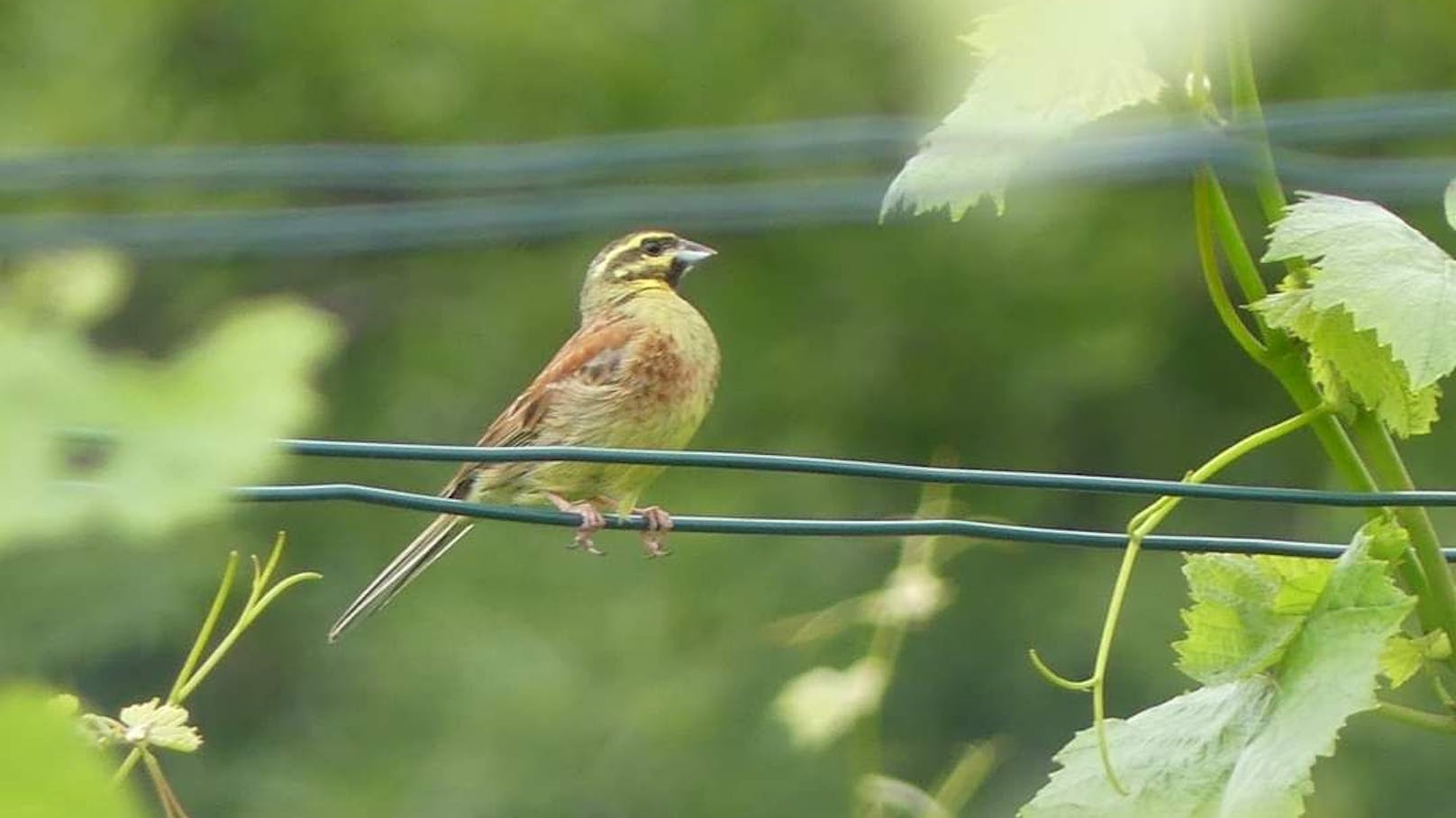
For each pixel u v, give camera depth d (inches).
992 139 143.8
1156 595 619.2
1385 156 705.0
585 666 613.0
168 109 721.6
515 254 719.1
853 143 376.2
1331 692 142.2
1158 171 368.8
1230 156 180.4
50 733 46.5
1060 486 170.9
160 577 594.2
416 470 681.6
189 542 603.8
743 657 609.6
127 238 429.1
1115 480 169.6
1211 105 161.9
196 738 164.9
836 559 632.4
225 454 46.4
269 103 732.7
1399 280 144.1
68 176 433.1
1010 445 697.0
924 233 708.0
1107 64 140.0
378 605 280.2
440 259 718.5
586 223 528.7
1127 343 686.5
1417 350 140.6
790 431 699.4
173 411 46.6
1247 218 676.1
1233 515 663.1
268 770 604.7
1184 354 693.9
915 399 701.3
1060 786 147.6
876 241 711.1
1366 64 681.6
